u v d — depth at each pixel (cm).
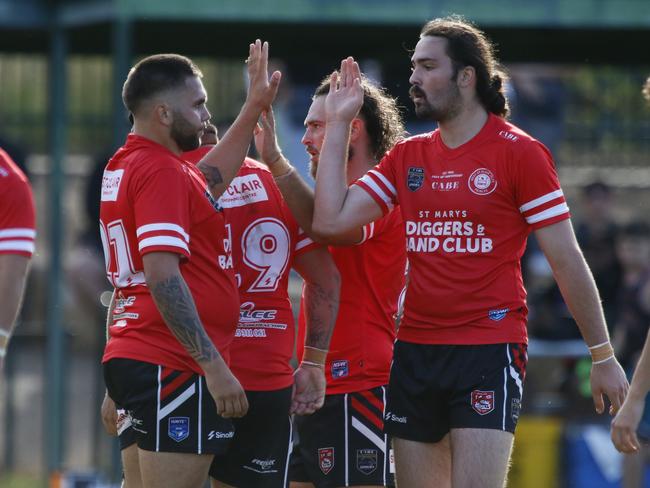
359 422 1778
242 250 1648
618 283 3372
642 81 4159
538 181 1548
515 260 1586
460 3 2750
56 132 3175
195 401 1482
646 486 2777
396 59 3362
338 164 1641
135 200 1459
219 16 2727
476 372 1559
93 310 3738
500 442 1536
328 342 1719
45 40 3419
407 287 1634
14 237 1744
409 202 1611
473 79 1579
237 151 1592
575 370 2961
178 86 1499
